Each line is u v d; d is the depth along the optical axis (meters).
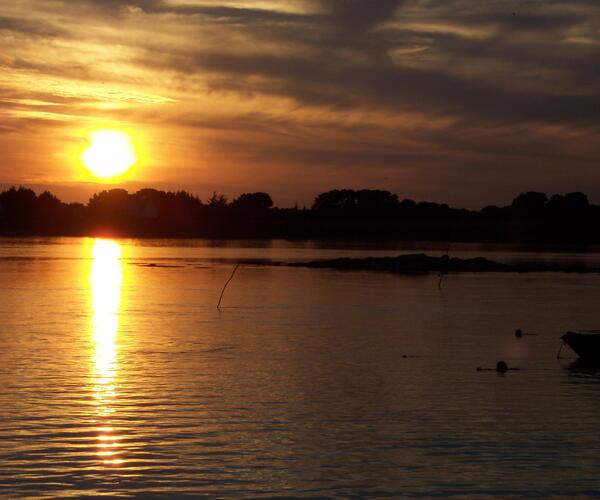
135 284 64.69
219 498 15.18
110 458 17.23
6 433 18.88
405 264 95.50
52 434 18.86
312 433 19.25
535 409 21.80
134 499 15.08
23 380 24.58
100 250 139.12
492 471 16.75
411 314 44.75
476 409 21.73
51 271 80.69
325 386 24.39
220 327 37.78
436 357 29.92
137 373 25.92
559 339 35.09
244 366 27.48
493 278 79.12
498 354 30.80
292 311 45.53
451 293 60.22
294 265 96.31
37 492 15.31
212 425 19.83
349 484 15.95
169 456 17.42
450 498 15.33
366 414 21.06
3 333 34.72
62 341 32.50
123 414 20.72
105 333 35.06
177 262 101.50
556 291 63.06
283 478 16.22
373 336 35.41
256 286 64.31
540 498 15.39
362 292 59.97
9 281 66.50
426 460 17.38
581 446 18.45
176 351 30.41
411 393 23.58
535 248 181.62
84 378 24.97
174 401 22.16
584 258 127.69
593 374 26.72
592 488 15.89
